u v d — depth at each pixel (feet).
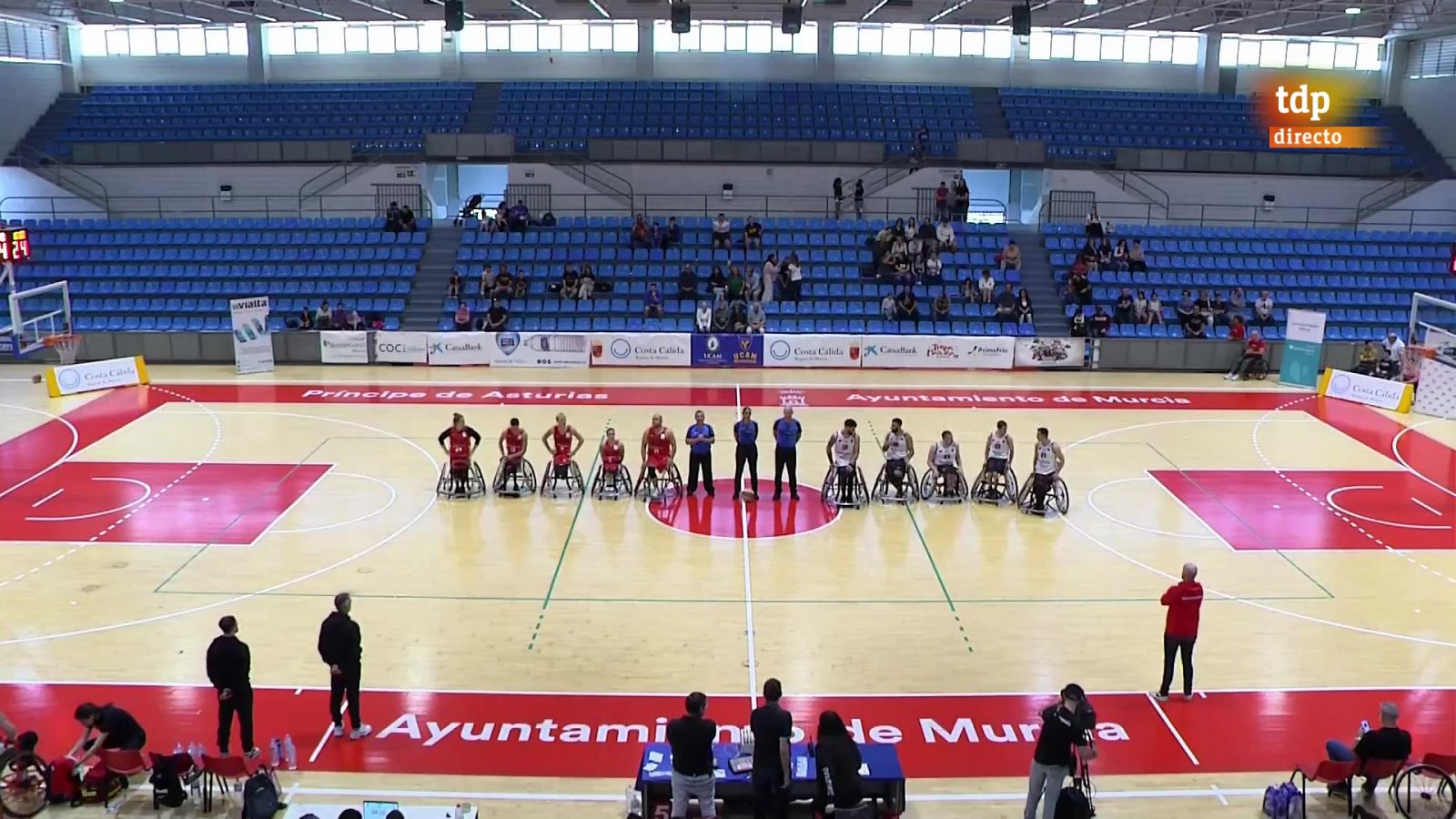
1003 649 45.09
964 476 67.15
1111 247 110.83
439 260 109.29
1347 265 111.45
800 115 127.85
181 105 128.26
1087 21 121.29
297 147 119.85
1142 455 72.84
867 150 120.37
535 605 48.80
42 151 121.60
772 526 59.31
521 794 34.83
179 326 101.45
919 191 120.67
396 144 122.83
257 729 38.29
